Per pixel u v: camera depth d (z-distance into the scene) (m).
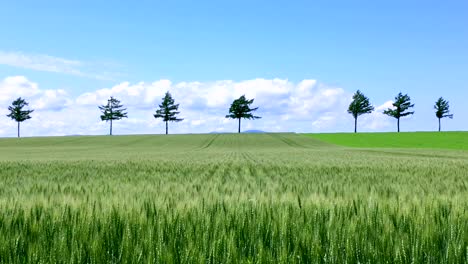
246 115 125.62
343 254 2.91
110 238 3.12
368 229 3.35
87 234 3.17
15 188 7.54
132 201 4.71
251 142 93.75
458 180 9.95
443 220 3.58
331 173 12.70
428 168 15.72
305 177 10.78
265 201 4.61
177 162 21.83
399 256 2.83
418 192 6.55
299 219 3.62
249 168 15.66
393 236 3.21
